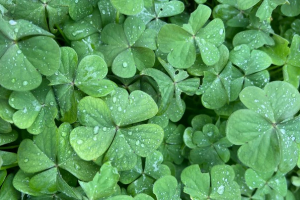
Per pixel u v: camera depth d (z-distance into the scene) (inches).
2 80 9.9
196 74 11.4
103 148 10.3
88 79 10.5
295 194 12.5
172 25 11.0
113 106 10.5
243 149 10.6
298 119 10.8
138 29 11.1
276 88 10.8
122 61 11.0
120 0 10.5
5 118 10.1
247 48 11.7
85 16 11.2
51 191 10.2
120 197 10.2
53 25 11.0
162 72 11.1
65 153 10.4
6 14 10.4
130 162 10.5
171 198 10.6
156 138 10.6
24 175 10.2
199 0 11.7
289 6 12.3
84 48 11.1
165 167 11.1
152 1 11.5
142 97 10.5
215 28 11.3
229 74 11.6
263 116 10.7
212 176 11.0
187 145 11.6
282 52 12.0
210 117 11.8
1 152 10.3
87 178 10.4
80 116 10.3
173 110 11.4
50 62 10.1
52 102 10.5
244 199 11.6
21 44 10.0
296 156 10.8
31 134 10.7
